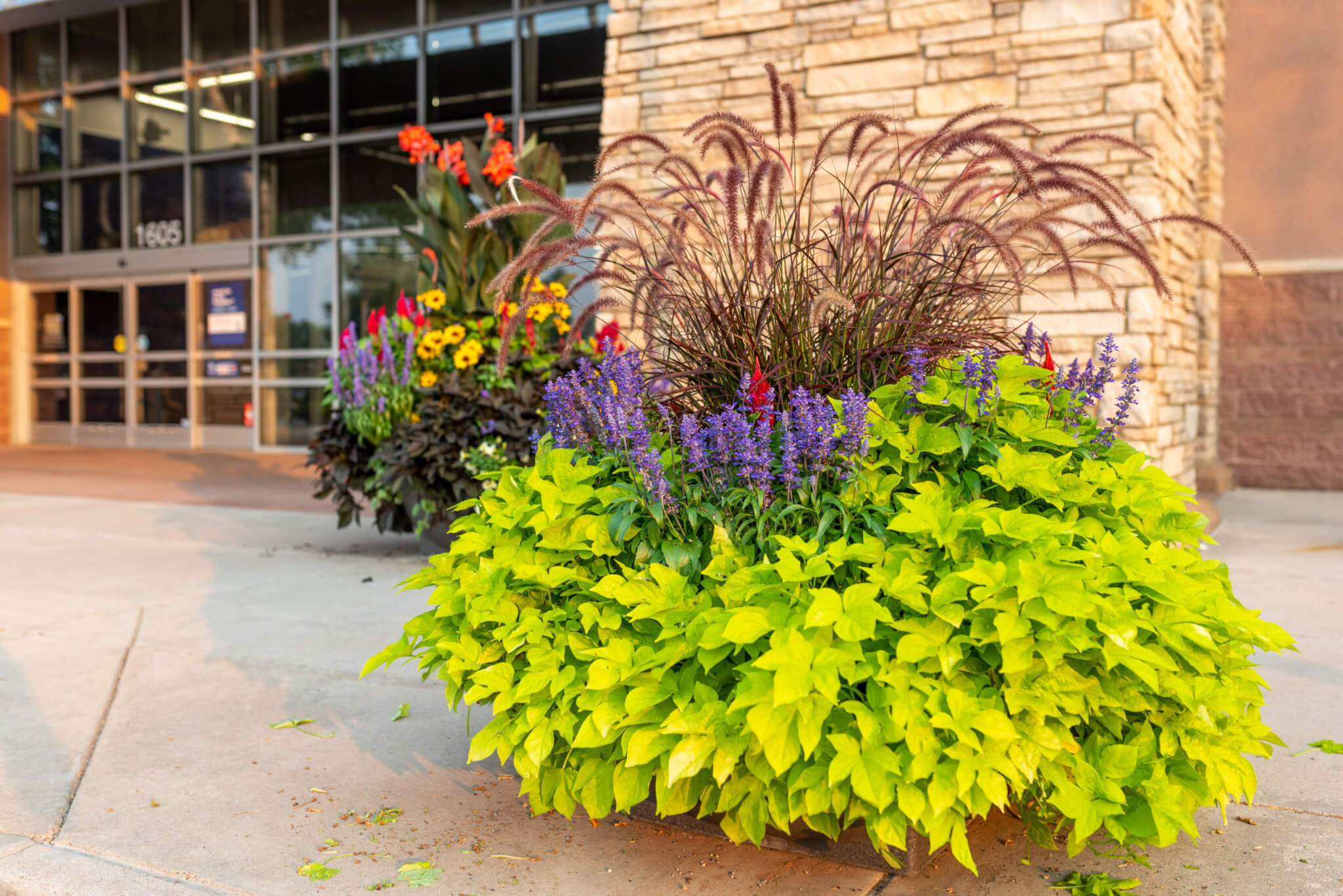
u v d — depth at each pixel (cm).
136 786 270
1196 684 206
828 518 218
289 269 1316
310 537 689
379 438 590
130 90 1402
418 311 589
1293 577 516
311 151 1293
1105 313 622
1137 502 233
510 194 591
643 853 231
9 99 1482
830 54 690
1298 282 900
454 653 235
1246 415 925
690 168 275
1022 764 189
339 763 287
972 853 230
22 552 629
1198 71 814
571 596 235
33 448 1430
